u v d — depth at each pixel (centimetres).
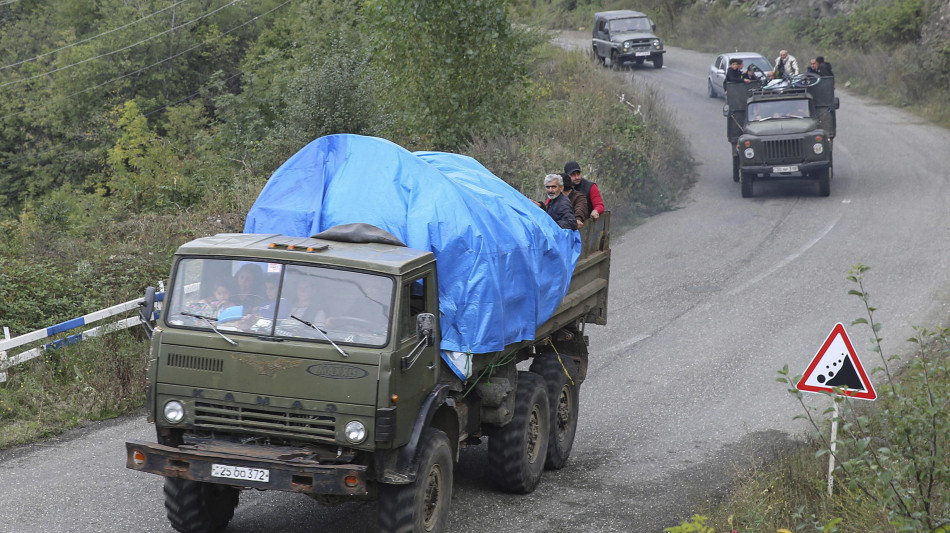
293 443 1272
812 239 3997
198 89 8825
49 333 2270
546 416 1739
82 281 2825
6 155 8581
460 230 1442
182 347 1285
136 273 2941
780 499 1585
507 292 1509
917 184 5022
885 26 8762
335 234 1411
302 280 1288
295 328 1266
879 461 1327
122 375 2211
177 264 1327
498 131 4594
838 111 7469
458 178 1691
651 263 3738
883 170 5441
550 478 1800
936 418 1296
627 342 2761
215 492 1435
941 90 7519
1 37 9931
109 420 2083
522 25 7212
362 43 5450
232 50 9025
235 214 3644
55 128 8444
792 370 2447
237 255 1307
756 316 2962
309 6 7306
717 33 10831
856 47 9125
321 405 1242
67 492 1631
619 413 2197
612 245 4078
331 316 1267
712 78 7894
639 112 5625
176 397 1290
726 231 4250
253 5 9319
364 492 1199
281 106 5253
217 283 1309
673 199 4975
